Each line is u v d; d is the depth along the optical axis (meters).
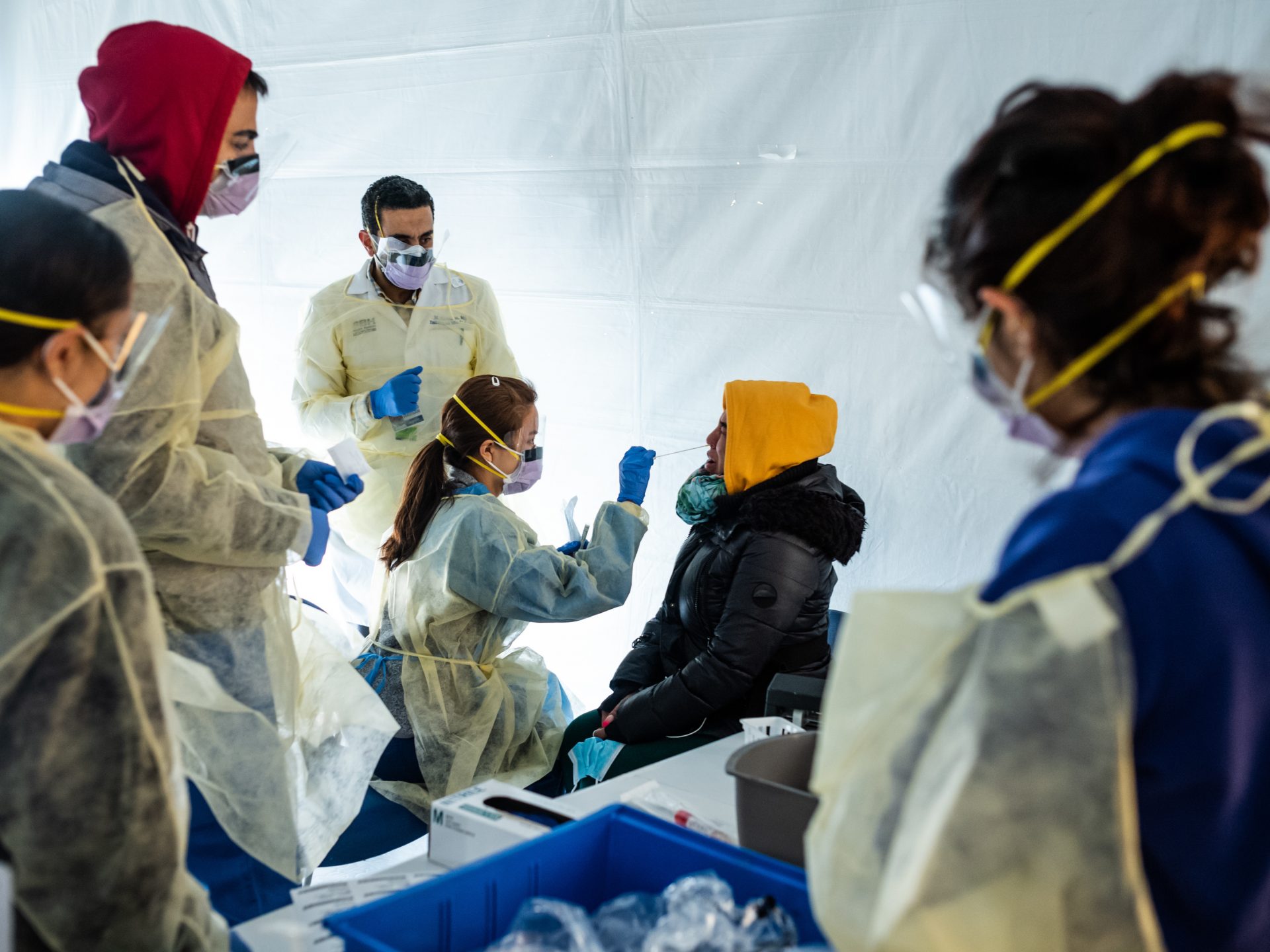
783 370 2.51
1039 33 2.04
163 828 0.87
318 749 1.95
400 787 2.21
